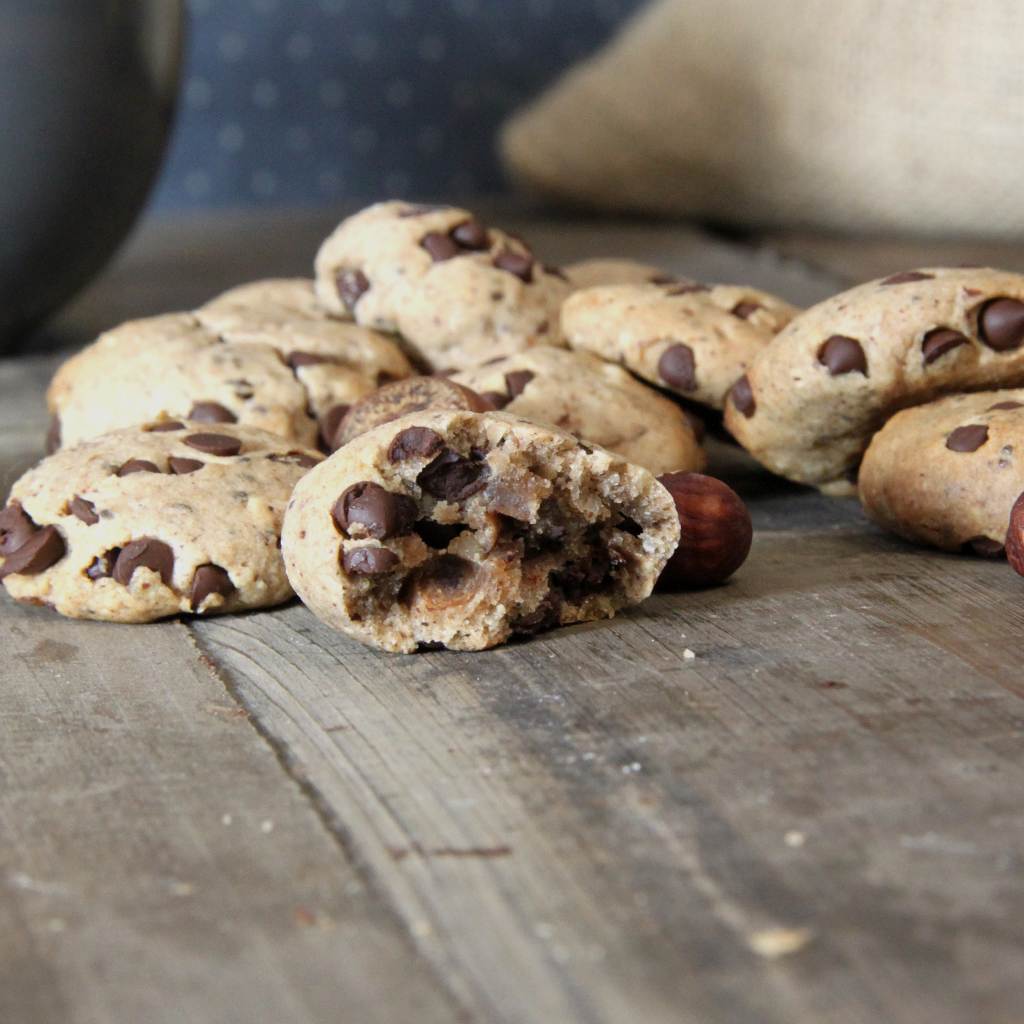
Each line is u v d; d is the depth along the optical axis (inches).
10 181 27.5
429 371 23.7
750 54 41.9
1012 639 19.8
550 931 17.2
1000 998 16.8
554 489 19.9
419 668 19.7
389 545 19.6
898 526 21.6
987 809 18.0
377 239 23.5
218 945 17.2
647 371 22.6
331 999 16.9
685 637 20.0
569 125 46.3
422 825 18.0
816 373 21.5
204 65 49.9
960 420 21.2
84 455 20.9
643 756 18.5
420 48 51.7
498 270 23.5
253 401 22.4
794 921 17.2
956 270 21.6
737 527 20.6
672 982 16.9
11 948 17.2
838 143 40.5
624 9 53.2
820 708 19.0
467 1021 16.8
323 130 51.8
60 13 27.5
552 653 19.8
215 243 43.2
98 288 36.5
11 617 20.6
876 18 39.3
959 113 38.5
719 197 44.1
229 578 20.4
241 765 18.6
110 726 19.1
